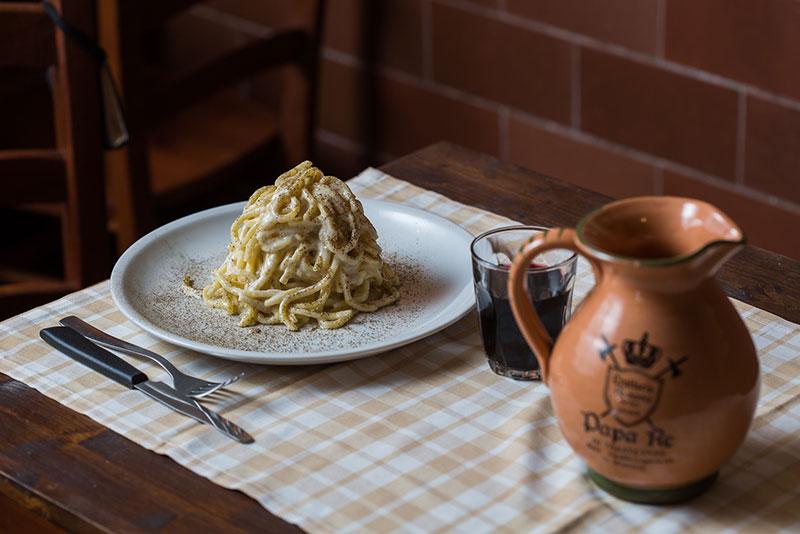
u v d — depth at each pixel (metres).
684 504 1.09
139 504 1.11
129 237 2.07
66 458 1.16
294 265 1.31
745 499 1.09
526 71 2.55
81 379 1.25
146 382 1.23
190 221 1.42
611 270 1.04
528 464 1.13
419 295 1.34
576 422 1.06
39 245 2.54
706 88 2.25
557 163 2.59
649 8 2.27
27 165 1.62
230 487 1.12
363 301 1.32
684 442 1.04
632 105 2.39
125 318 1.33
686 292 1.03
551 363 1.08
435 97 2.76
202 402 1.21
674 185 2.40
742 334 1.06
